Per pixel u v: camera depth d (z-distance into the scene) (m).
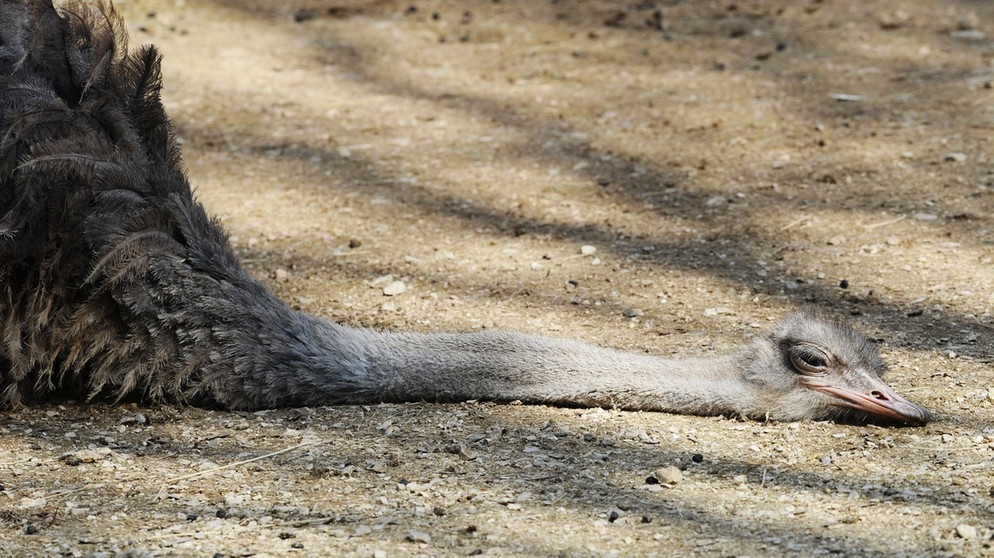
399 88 42.56
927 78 41.25
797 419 21.89
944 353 23.86
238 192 34.44
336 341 22.97
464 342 23.30
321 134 38.62
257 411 22.62
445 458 20.14
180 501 18.56
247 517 17.97
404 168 35.88
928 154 34.75
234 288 22.59
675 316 26.41
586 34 47.34
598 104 40.34
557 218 32.22
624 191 33.72
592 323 26.27
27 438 21.16
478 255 30.16
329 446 20.75
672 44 45.88
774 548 16.77
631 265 29.17
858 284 27.41
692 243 30.27
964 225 30.08
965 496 18.11
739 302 26.95
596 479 19.25
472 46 46.50
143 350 22.31
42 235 21.81
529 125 38.88
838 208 31.66
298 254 30.48
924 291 26.78
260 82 42.97
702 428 21.58
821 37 45.88
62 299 22.02
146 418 22.12
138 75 24.00
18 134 22.03
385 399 22.86
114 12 24.80
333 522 17.77
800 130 37.19
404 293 28.11
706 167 34.91
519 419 21.91
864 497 18.30
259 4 50.38
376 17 49.47
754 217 31.45
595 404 22.58
